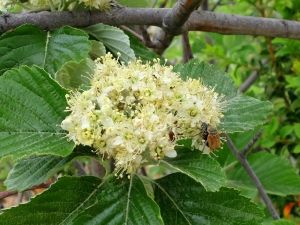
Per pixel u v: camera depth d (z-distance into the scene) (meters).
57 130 0.14
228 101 0.16
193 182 0.14
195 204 0.14
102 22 0.18
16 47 0.17
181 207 0.14
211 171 0.13
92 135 0.13
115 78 0.13
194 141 0.14
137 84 0.13
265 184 0.24
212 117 0.14
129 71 0.14
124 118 0.13
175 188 0.14
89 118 0.13
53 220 0.13
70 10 0.18
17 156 0.13
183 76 0.17
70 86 0.16
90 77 0.15
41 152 0.13
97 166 0.22
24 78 0.14
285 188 0.24
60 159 0.14
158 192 0.14
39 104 0.14
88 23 0.18
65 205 0.14
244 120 0.16
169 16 0.18
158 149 0.13
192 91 0.14
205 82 0.17
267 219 0.23
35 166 0.14
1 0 0.18
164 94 0.13
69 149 0.13
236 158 0.22
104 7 0.18
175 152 0.13
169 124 0.13
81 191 0.14
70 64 0.15
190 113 0.14
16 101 0.14
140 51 0.20
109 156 0.13
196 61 0.17
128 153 0.13
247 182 0.24
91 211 0.13
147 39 0.22
